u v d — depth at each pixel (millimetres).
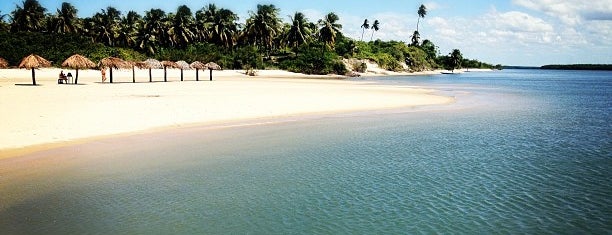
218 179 11570
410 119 23312
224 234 8219
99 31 86938
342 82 61688
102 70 45031
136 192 10430
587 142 17453
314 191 10711
